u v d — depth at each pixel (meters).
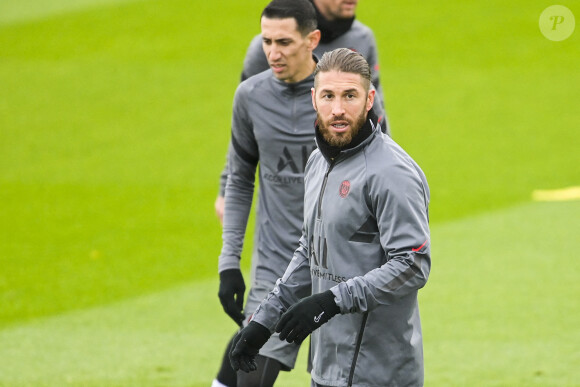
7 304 27.97
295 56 14.73
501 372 20.59
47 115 60.25
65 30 80.69
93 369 21.38
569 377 20.12
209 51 74.44
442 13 80.56
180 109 60.81
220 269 15.16
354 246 11.09
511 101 60.59
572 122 55.28
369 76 10.98
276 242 15.41
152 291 29.05
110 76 68.88
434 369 20.95
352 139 10.91
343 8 16.89
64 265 32.62
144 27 80.56
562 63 68.94
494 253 31.88
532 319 24.78
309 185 11.84
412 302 11.14
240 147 15.62
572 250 31.84
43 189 44.75
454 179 44.31
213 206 40.91
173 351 22.88
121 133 55.91
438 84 65.19
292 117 15.05
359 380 11.17
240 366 11.61
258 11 83.69
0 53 75.88
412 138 53.19
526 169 45.62
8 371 21.25
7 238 36.62
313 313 10.40
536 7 80.62
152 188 44.34
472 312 25.58
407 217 10.59
